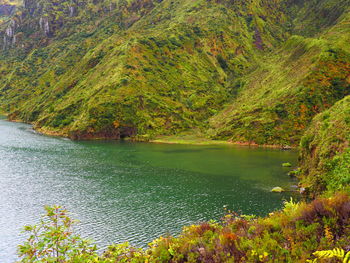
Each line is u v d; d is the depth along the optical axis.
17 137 118.75
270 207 39.22
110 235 31.44
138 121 125.94
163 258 11.45
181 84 156.88
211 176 57.84
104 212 38.50
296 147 94.31
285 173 59.50
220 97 156.75
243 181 53.69
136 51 164.00
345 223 9.80
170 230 32.62
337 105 57.38
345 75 110.31
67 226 10.60
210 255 10.59
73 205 41.47
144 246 28.81
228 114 130.50
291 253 9.26
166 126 127.00
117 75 146.50
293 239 9.95
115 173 61.12
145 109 131.38
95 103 131.12
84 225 34.06
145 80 147.88
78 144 105.19
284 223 11.16
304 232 9.99
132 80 143.75
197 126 131.00
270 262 9.07
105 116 125.31
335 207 10.46
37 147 96.06
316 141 50.47
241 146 99.31
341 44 125.25
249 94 142.75
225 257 10.05
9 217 37.12
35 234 10.09
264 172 60.62
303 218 10.89
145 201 43.00
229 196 44.75
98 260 11.87
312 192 41.44
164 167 66.56
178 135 121.81
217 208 39.41
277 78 136.75
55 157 79.25
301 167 57.19
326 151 42.03
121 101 131.50
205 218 35.94
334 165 37.91
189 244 11.48
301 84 110.31
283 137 99.31
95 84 155.00
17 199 44.28
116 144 106.19
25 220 36.16
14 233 32.41
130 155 82.69
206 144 104.06
